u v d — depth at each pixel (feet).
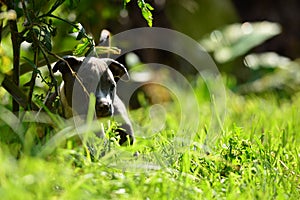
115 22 57.57
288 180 24.21
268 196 22.06
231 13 66.13
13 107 27.91
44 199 18.53
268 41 72.74
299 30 73.56
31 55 34.19
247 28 66.80
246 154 26.45
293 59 72.90
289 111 41.34
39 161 20.63
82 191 19.85
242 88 60.29
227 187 22.49
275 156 26.66
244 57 66.28
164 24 64.39
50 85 26.37
